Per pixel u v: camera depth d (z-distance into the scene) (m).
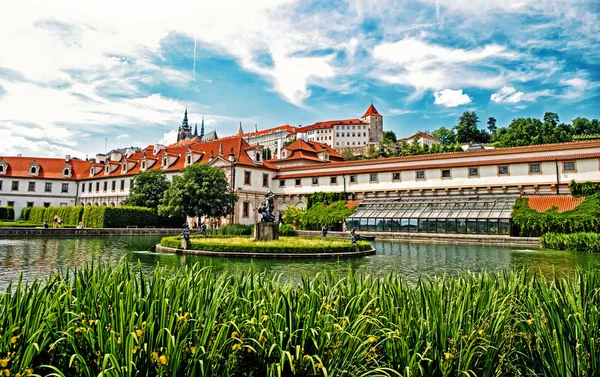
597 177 43.44
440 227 45.53
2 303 5.11
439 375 5.04
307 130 194.25
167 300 4.99
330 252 26.09
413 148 146.38
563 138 132.50
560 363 5.11
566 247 31.77
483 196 48.66
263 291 6.12
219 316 5.32
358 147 170.12
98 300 5.51
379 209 52.62
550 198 43.53
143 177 64.88
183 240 27.72
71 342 4.65
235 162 62.72
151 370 4.47
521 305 6.50
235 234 41.97
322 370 4.83
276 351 4.91
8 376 4.31
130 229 51.19
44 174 91.88
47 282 5.96
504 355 5.56
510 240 39.97
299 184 65.56
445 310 5.69
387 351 5.29
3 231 41.66
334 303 5.97
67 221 62.75
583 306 5.93
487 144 152.00
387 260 24.17
